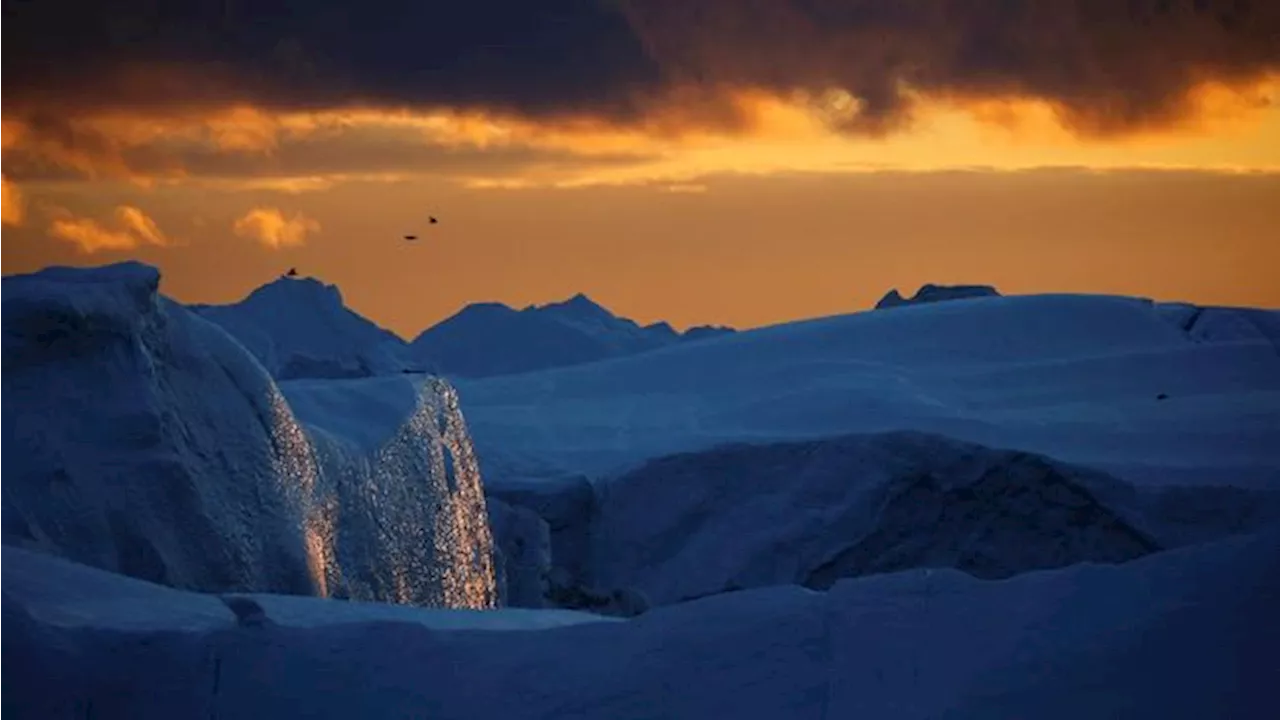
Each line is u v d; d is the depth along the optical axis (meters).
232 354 97.81
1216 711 43.94
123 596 61.72
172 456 89.19
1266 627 46.00
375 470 107.06
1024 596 49.62
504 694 49.34
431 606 110.19
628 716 47.97
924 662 47.69
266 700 50.56
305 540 95.25
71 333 88.38
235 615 54.88
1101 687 45.47
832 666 48.34
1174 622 46.88
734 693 47.88
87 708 50.97
